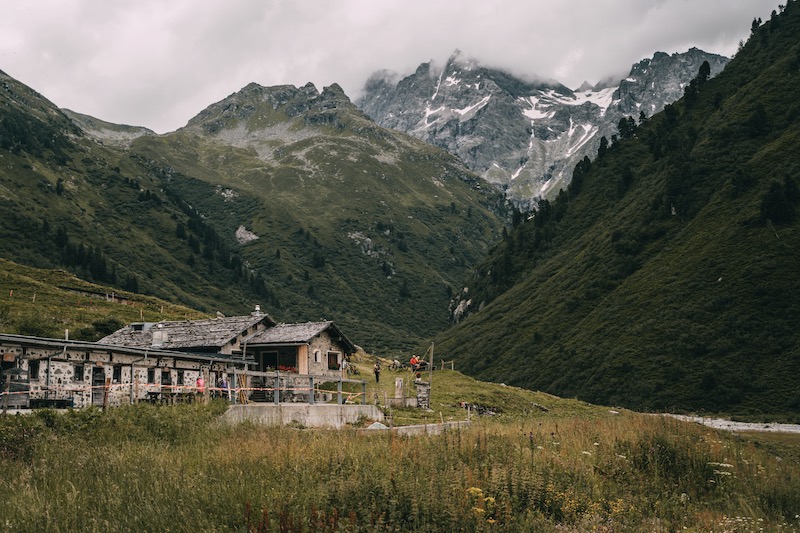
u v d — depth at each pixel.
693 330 134.88
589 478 22.86
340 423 40.25
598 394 131.50
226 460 21.12
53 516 15.98
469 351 184.25
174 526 15.58
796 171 158.50
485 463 21.72
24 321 79.19
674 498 23.20
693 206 177.88
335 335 64.19
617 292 166.12
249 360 58.28
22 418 25.92
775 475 28.59
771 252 142.50
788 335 124.00
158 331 58.00
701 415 109.88
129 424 28.17
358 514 16.59
